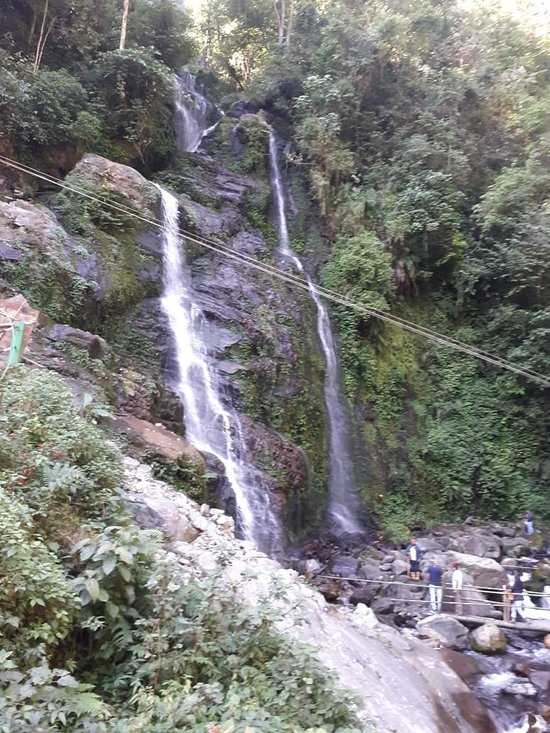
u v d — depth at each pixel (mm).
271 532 14023
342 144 24656
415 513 19094
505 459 20156
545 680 9625
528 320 21234
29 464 5836
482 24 30641
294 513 15539
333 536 16406
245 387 16391
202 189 21609
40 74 18078
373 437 19969
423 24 28516
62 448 6363
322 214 23766
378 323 21344
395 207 22750
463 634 11008
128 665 4406
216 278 18375
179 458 10773
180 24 26438
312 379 18969
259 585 6871
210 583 5141
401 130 25484
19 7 19938
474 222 23641
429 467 20078
